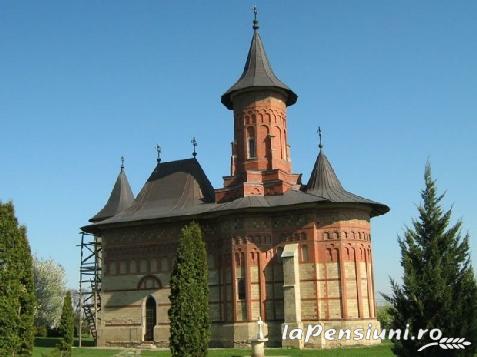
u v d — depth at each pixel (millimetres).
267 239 46125
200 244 29422
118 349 47094
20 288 24734
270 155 49750
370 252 46969
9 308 23797
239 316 44906
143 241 51562
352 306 44438
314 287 44531
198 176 54250
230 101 54000
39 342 56469
